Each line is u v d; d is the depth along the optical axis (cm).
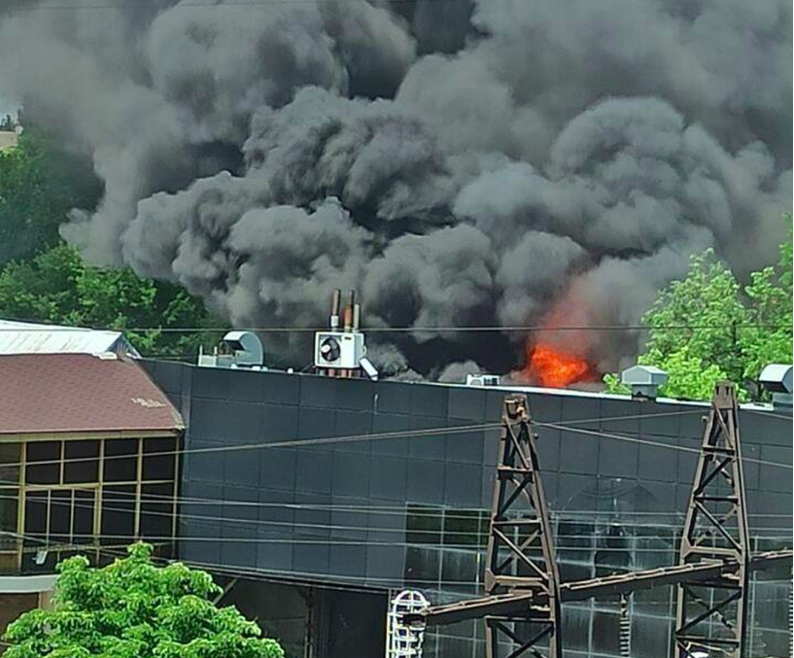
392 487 3638
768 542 3366
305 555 3744
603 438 3469
